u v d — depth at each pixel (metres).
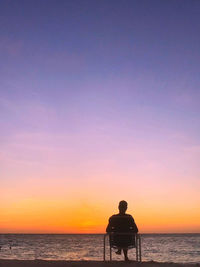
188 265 10.27
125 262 10.60
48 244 99.38
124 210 11.09
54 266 10.07
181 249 68.31
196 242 117.00
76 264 10.34
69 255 49.44
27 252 57.66
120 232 10.82
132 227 10.87
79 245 90.62
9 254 52.44
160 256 48.78
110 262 10.62
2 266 10.05
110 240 10.92
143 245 90.56
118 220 10.93
